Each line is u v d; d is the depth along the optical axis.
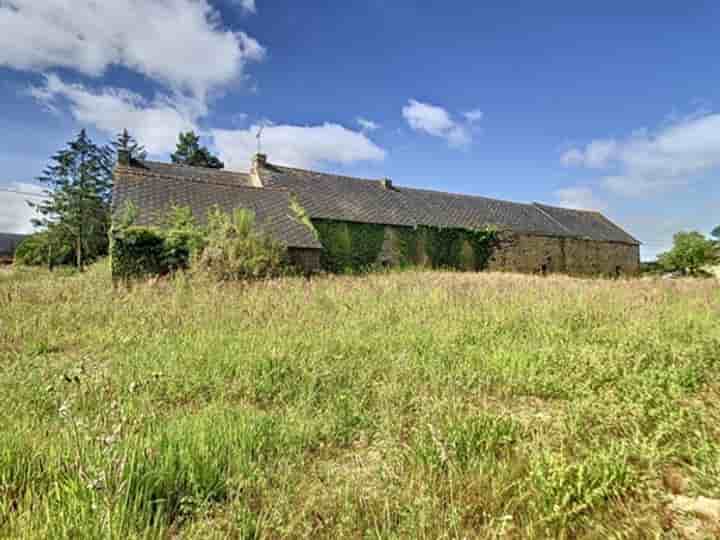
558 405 3.63
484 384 4.04
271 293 8.70
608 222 34.97
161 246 13.12
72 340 5.76
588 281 13.84
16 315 6.79
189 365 4.36
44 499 1.94
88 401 3.27
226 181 22.34
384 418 3.13
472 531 1.97
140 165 20.94
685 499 2.21
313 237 16.75
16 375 4.07
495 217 27.77
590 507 2.11
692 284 13.02
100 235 36.81
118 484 1.97
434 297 8.65
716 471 2.31
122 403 3.19
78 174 35.47
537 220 29.73
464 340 5.62
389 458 2.55
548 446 2.61
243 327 6.18
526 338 5.79
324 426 3.05
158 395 3.66
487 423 2.97
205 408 3.26
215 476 2.35
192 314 7.00
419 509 2.03
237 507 2.06
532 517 2.06
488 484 2.33
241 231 12.76
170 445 2.43
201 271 10.95
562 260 28.31
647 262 37.78
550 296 8.91
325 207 21.05
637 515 2.07
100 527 1.78
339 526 1.96
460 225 24.88
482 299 8.59
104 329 6.23
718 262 32.53
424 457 2.56
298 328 6.07
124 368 4.23
